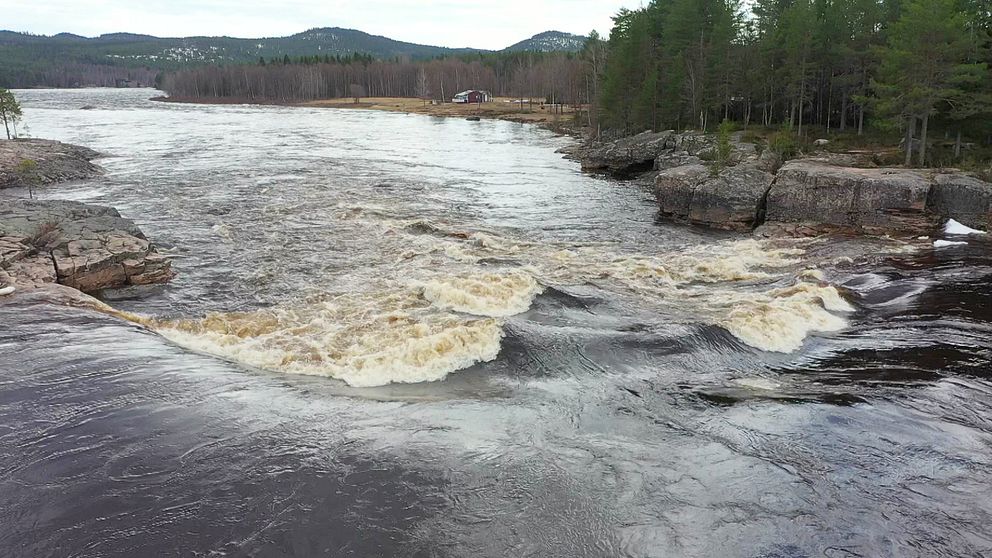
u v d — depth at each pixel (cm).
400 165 4884
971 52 3628
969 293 1841
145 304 1814
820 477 937
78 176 4131
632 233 2870
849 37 5031
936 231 2608
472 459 966
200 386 1182
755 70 5475
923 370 1342
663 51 6375
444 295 1755
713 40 5747
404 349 1347
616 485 909
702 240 2761
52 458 918
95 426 1011
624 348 1426
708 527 821
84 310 1595
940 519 841
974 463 973
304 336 1509
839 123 5991
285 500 845
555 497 877
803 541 797
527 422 1105
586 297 1809
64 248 2083
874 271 2095
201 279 2038
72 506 816
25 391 1119
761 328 1538
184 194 3447
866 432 1070
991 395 1212
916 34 3281
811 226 2781
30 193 3494
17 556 727
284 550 754
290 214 2986
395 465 938
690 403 1197
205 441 984
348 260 2248
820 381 1310
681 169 3322
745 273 2164
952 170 2967
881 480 930
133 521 792
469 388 1264
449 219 2998
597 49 8794
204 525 789
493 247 2486
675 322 1575
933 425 1093
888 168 3116
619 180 4628
